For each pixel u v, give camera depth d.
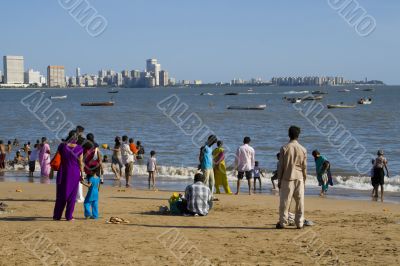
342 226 13.81
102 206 17.80
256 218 15.29
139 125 79.56
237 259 10.32
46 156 30.31
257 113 111.56
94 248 11.19
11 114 107.94
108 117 99.31
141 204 18.38
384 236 12.41
